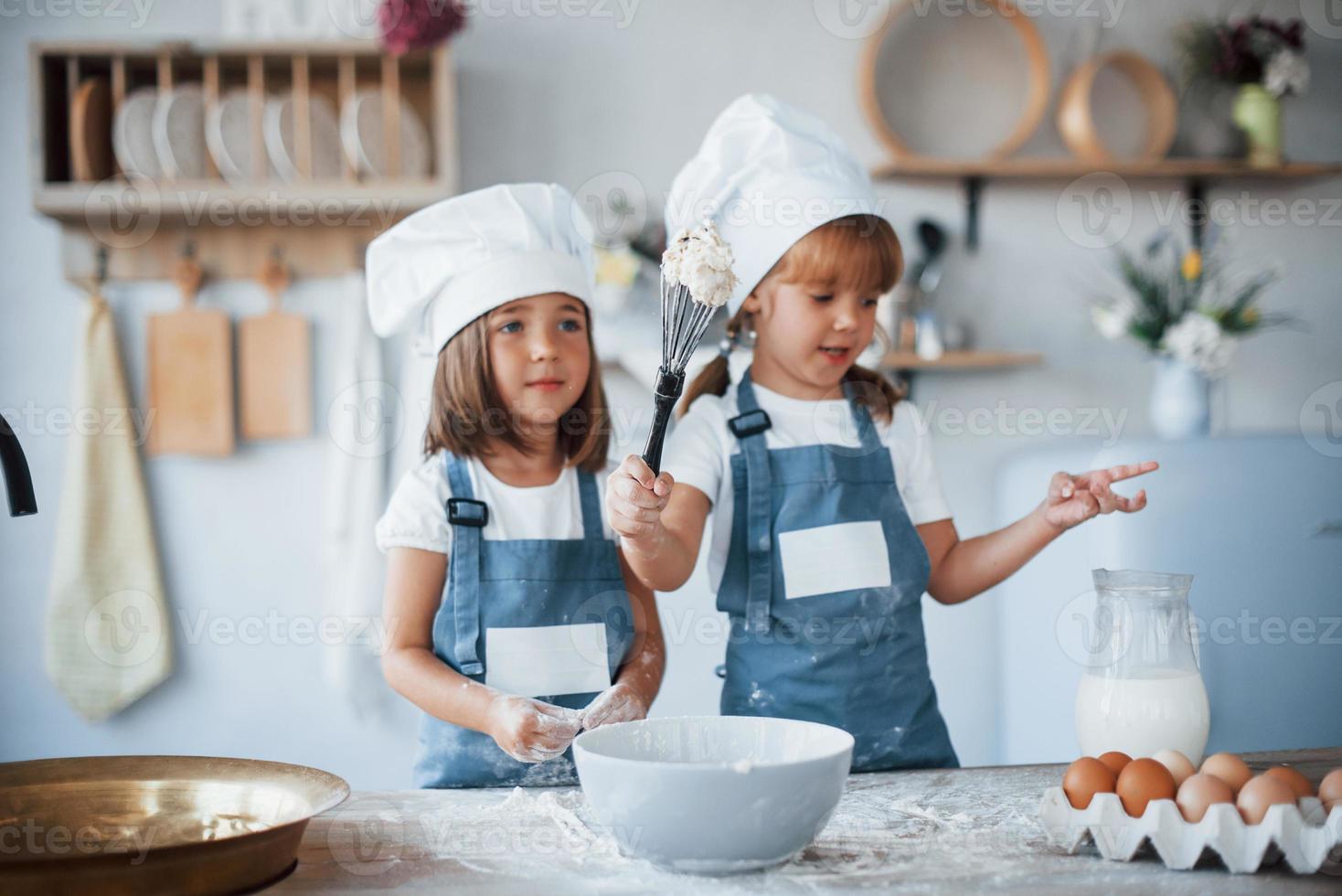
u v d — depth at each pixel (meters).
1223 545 1.94
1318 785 0.82
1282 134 2.44
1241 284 2.46
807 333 1.23
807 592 1.20
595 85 2.25
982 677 2.33
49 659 2.08
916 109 2.34
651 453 0.82
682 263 0.76
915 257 2.33
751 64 2.29
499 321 1.19
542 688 1.12
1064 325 2.40
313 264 2.18
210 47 2.00
